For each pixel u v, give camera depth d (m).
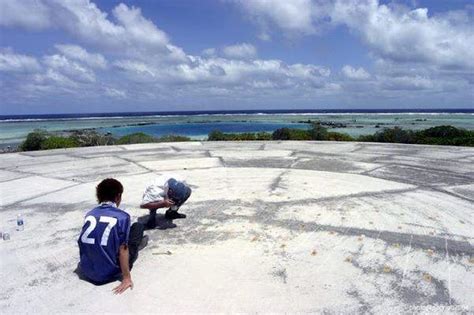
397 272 3.32
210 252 3.80
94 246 3.04
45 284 3.21
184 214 5.02
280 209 5.25
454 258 3.59
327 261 3.56
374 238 4.12
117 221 3.04
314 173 7.72
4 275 3.39
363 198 5.76
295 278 3.23
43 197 6.13
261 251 3.81
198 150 11.49
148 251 3.83
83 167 8.83
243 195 6.04
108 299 2.93
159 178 4.50
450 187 6.38
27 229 4.61
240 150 11.37
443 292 2.97
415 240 4.05
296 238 4.16
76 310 2.79
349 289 3.04
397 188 6.36
